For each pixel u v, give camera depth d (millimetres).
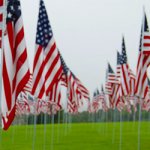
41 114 87000
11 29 15250
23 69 15203
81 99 56312
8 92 14984
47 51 21406
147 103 45000
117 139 48344
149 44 24125
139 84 25344
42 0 21375
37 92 20859
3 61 15078
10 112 14945
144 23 24234
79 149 37812
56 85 29953
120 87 38500
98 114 102375
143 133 58562
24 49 15273
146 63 24641
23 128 69375
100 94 62562
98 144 42312
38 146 39562
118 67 37938
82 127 75750
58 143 42656
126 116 99750
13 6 15320
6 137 49594
